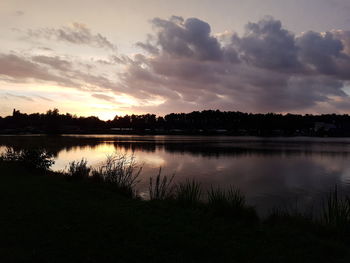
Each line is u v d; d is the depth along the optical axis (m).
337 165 26.89
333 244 5.92
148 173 19.94
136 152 39.25
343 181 18.33
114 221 6.86
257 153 39.50
